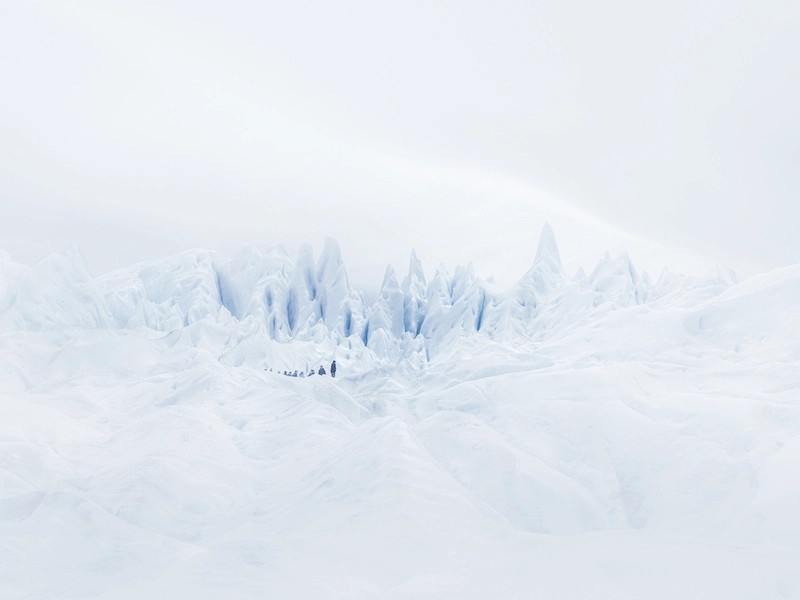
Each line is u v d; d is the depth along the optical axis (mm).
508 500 22438
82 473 26500
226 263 113000
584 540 12320
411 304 105625
